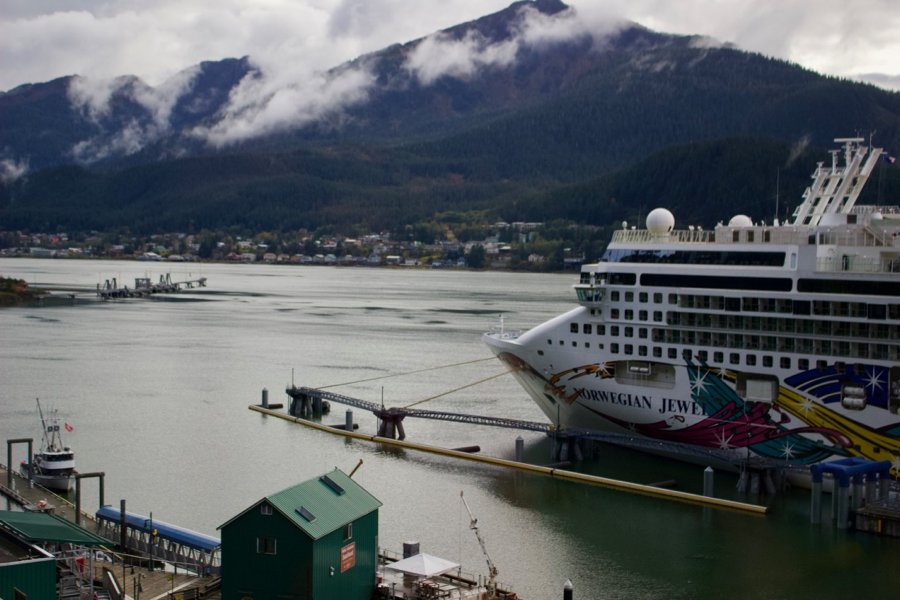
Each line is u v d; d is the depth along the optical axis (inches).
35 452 3924.7
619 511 3196.4
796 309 3115.2
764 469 3233.3
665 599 2518.5
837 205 3361.2
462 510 3228.3
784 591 2568.9
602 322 3535.9
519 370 3826.3
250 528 2150.6
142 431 4407.0
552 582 2625.5
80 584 2239.2
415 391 5546.3
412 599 2250.2
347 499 2299.5
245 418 4739.2
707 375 3307.1
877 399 3002.0
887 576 2655.0
